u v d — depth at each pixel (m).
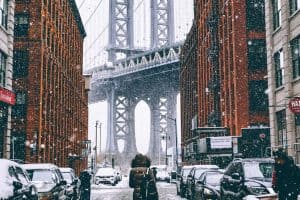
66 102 59.66
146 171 10.53
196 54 75.88
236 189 13.40
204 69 65.50
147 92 132.25
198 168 23.11
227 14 49.84
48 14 46.28
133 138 133.38
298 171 10.10
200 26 69.38
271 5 29.80
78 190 22.08
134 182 10.52
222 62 54.09
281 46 27.58
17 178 10.71
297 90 25.08
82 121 81.31
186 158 77.81
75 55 71.81
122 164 128.25
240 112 45.19
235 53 46.19
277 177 10.14
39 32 42.12
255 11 47.00
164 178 57.66
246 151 43.12
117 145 131.38
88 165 82.50
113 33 134.25
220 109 54.34
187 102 87.19
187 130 86.50
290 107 21.58
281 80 28.16
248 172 13.45
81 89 80.56
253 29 46.75
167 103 130.12
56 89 51.22
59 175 17.19
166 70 108.25
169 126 129.25
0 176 9.62
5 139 28.89
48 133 45.62
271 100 29.22
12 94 28.53
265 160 13.98
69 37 63.84
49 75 46.72
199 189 18.86
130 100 134.00
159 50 106.69
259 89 46.00
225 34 51.78
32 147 40.25
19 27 42.28
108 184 48.03
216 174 19.27
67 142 60.19
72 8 67.69
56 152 50.38
